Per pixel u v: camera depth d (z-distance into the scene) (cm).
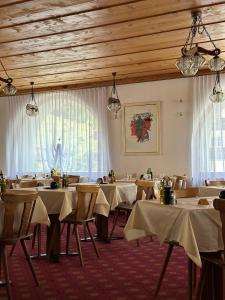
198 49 449
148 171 778
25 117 1002
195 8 468
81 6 457
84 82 903
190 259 299
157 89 855
